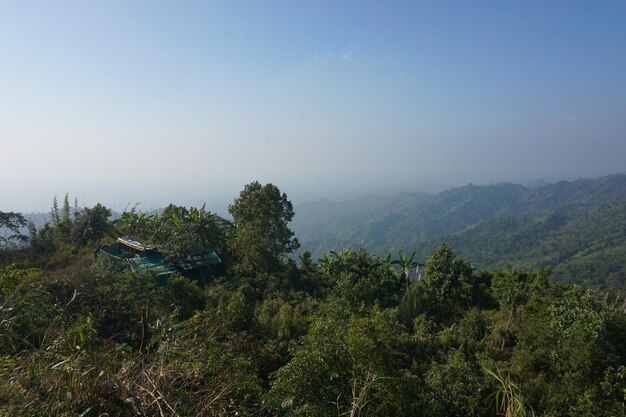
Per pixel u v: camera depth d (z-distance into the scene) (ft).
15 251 57.31
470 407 23.97
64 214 73.15
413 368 33.04
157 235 73.61
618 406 24.35
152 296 36.55
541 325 35.83
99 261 44.50
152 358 15.17
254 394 16.40
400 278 67.31
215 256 67.41
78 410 11.41
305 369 18.51
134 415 11.59
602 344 29.68
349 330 20.65
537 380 29.45
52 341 15.52
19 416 10.44
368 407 17.70
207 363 15.79
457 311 55.67
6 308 19.10
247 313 38.58
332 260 70.54
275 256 67.62
